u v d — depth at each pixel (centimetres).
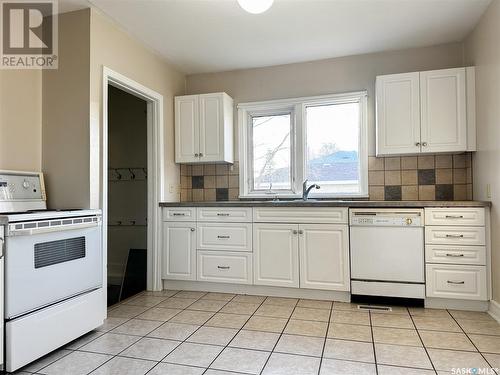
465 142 287
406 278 271
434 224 265
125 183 418
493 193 250
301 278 295
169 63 360
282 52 334
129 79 291
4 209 217
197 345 204
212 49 326
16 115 236
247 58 349
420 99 297
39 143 252
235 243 314
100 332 226
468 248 258
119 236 416
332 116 354
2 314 167
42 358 190
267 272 304
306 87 358
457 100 288
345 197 342
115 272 412
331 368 175
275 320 245
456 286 260
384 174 333
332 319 246
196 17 265
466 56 307
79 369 177
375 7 254
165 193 347
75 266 211
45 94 254
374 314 256
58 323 195
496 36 241
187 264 327
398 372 170
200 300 297
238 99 380
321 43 315
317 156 357
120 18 265
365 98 337
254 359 185
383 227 276
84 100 246
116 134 422
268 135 379
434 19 273
